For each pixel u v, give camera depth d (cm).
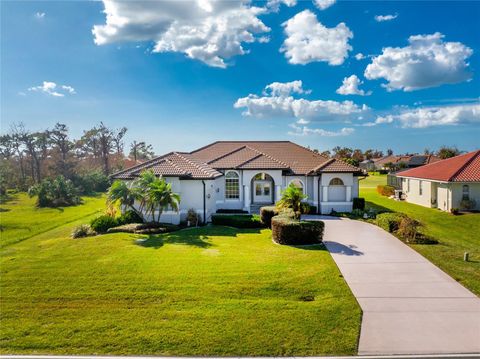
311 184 2766
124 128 7638
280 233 1653
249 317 877
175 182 2314
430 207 3088
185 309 929
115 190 2091
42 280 1162
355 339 777
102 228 1994
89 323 858
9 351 738
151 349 741
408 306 949
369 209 2678
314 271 1222
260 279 1145
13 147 5766
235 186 2762
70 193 3822
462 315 895
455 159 3297
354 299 994
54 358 712
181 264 1312
